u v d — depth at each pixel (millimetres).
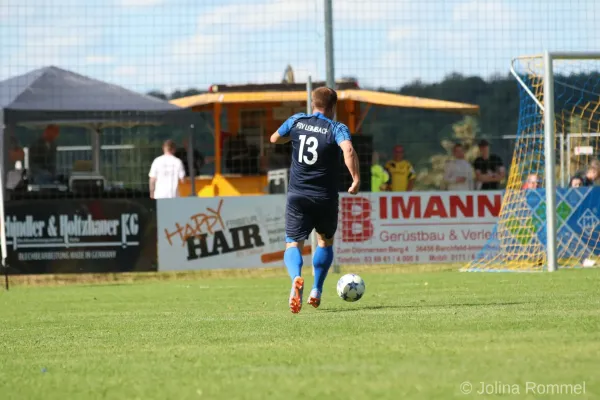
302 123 26422
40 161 59125
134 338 22109
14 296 40031
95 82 58188
